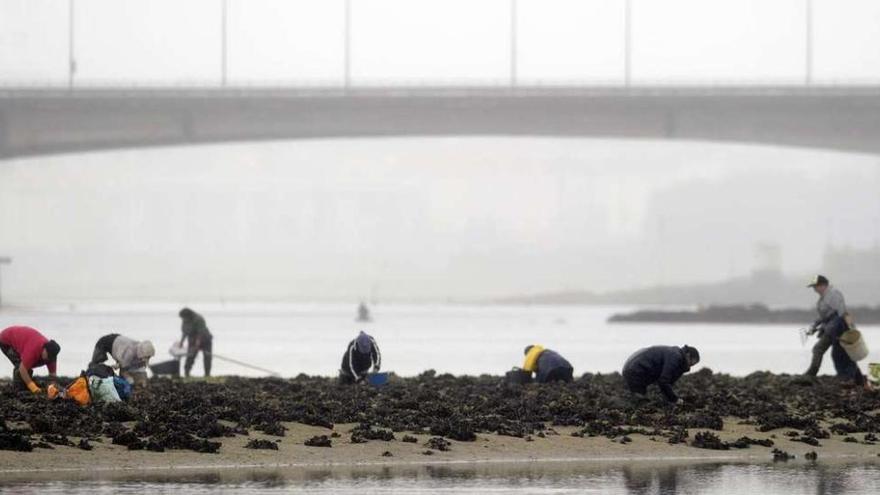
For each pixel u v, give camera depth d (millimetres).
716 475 63562
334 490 56688
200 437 69500
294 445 69188
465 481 60281
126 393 80688
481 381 104062
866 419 85062
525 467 65500
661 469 65562
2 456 62406
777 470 65688
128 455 64250
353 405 83375
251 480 59250
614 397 87188
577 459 68500
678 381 103438
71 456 63281
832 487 59781
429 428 75938
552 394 90812
